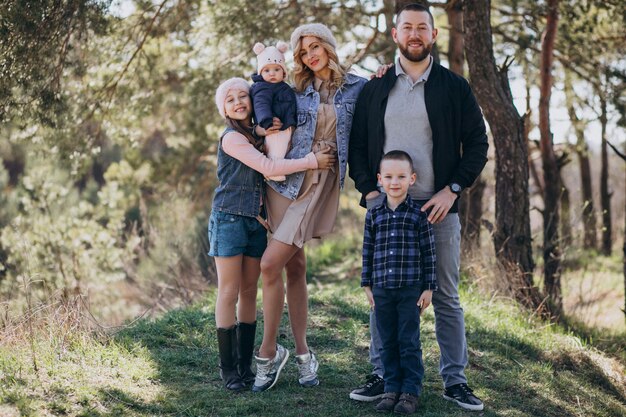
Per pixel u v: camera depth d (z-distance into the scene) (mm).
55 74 7750
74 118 9312
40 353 4816
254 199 4484
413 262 4242
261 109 4332
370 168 4523
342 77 4535
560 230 9766
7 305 5484
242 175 4477
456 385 4605
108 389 4461
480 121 4457
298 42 4445
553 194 10086
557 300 9062
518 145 8031
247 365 4773
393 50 10891
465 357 4648
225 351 4641
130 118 10734
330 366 5238
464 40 7852
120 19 9031
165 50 11078
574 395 5543
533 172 14617
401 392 4371
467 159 4414
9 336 4965
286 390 4703
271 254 4422
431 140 4410
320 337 6000
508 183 8078
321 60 4457
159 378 4812
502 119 7941
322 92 4531
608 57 10828
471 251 8789
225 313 4590
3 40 6934
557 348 6496
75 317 5352
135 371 4820
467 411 4547
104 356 5004
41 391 4285
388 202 4340
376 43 11648
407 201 4289
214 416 4273
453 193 4336
